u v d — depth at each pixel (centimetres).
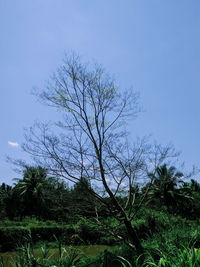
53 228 2492
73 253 458
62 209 1017
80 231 1410
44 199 1072
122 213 1025
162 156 1066
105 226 1029
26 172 1030
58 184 1041
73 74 1113
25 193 3575
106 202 1020
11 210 4069
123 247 1029
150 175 1063
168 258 374
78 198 1013
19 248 435
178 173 1059
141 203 1062
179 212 3095
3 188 5400
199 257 329
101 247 1344
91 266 509
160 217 1349
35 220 3162
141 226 1313
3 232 2200
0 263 430
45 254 441
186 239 718
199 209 3209
